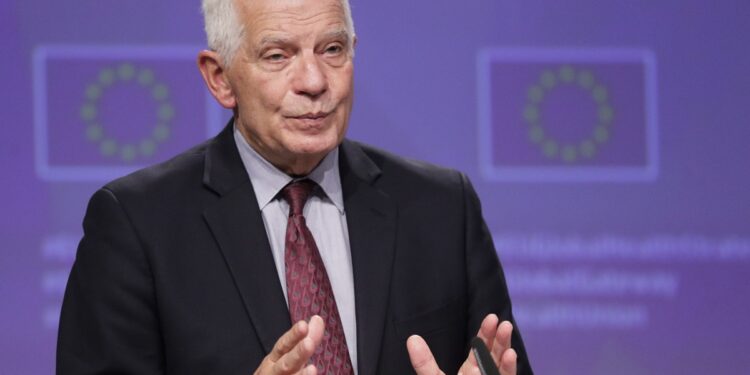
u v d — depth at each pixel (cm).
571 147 822
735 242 827
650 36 829
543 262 820
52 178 783
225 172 471
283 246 461
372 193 481
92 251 457
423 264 473
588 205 823
